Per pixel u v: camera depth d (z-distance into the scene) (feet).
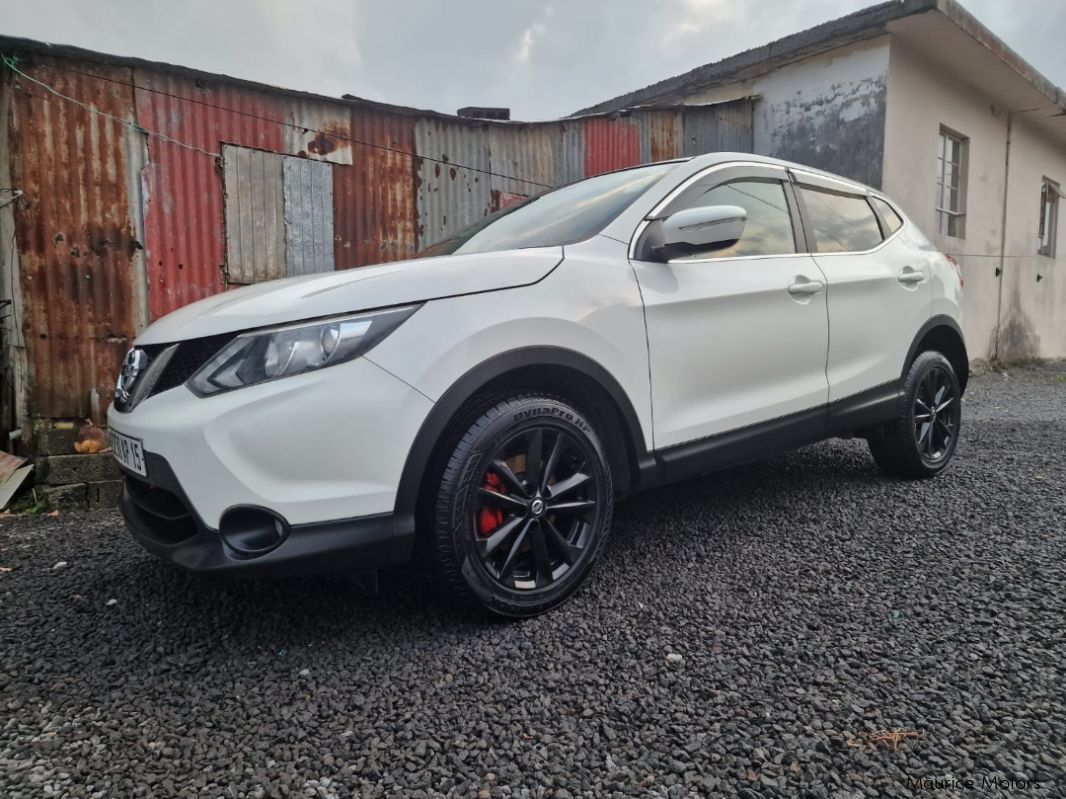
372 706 5.98
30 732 5.74
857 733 5.42
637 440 8.20
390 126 21.99
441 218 23.30
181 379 6.65
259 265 19.86
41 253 16.60
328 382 6.28
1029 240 39.24
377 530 6.50
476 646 6.93
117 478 15.42
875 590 7.98
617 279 8.14
